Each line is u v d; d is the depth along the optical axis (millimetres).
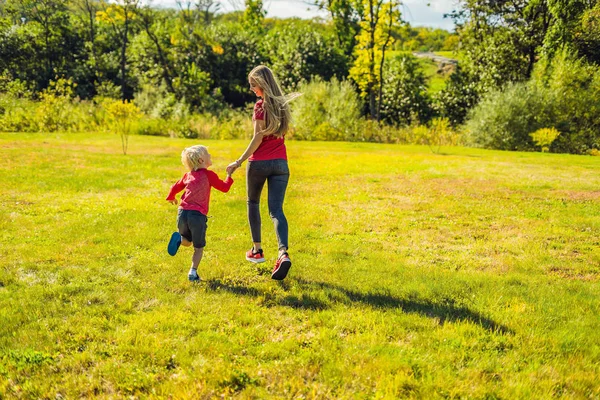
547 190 12844
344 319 4324
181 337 3924
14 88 44781
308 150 25922
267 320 4320
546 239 7957
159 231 7637
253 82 4957
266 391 3162
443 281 5484
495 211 10086
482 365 3533
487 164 19281
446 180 14461
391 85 52969
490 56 47094
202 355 3643
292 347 3779
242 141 30438
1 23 59094
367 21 46562
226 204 9945
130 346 3742
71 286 5105
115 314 4426
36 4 60531
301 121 37281
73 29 62906
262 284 5270
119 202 10195
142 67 60250
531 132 33469
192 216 5156
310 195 11734
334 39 64812
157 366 3506
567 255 7031
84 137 29391
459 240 7812
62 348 3760
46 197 10594
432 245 7465
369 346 3775
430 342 3879
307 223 8625
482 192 12367
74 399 3111
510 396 3131
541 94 34281
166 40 60219
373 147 29391
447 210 10141
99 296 4840
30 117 33406
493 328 4227
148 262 6035
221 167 16734
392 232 8258
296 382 3229
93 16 63938
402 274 5797
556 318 4441
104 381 3303
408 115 52031
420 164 18812
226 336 3965
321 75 59438
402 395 3115
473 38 49875
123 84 57000
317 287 5203
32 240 7094
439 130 35156
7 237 7215
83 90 57781
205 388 3158
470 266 6383
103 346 3781
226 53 61969
